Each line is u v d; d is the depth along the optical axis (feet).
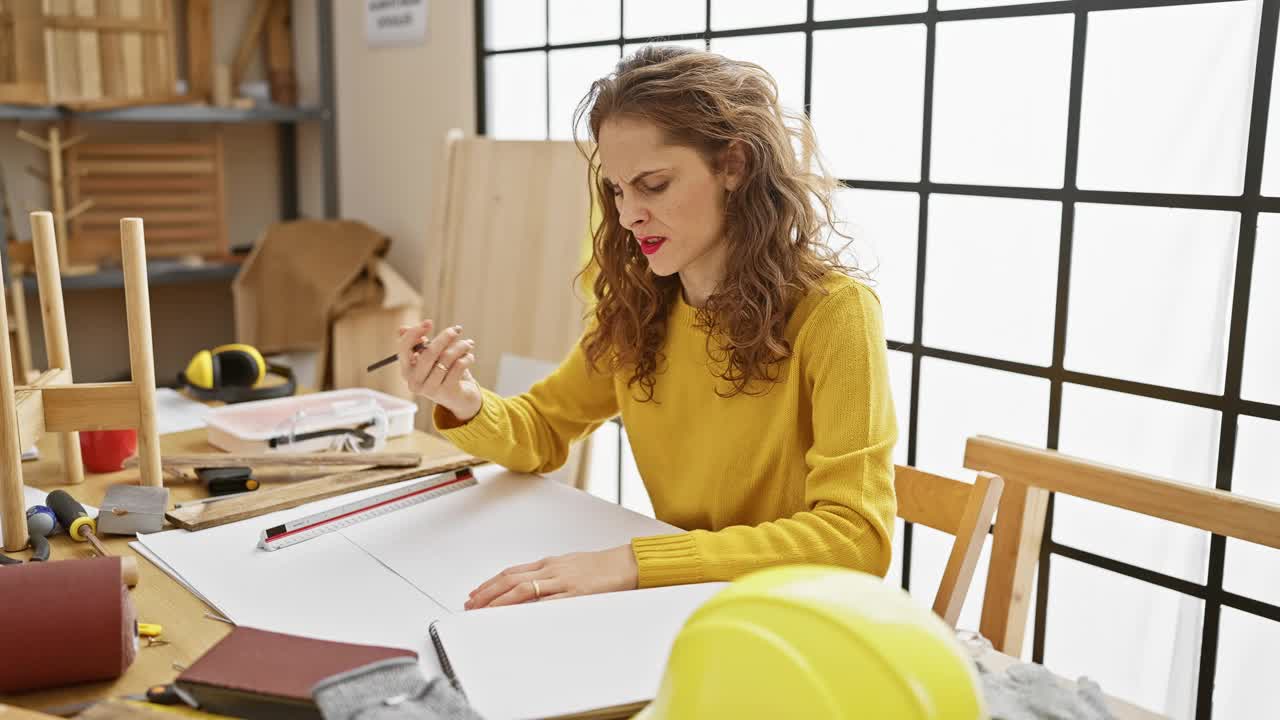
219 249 10.19
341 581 3.38
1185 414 4.81
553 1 7.91
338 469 4.44
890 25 5.73
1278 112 4.32
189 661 2.84
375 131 9.72
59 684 2.67
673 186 3.68
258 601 3.21
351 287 8.67
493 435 4.31
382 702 2.24
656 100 3.62
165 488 4.03
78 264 9.45
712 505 4.09
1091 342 5.10
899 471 4.16
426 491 4.22
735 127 3.67
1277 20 4.28
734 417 3.99
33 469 4.52
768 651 1.73
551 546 3.69
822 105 6.17
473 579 3.40
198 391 5.77
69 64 8.66
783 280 3.81
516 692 2.54
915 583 6.11
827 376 3.69
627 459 7.83
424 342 4.15
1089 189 5.01
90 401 4.00
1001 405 5.54
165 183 9.85
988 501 3.78
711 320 3.95
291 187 11.19
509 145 7.35
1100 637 5.32
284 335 8.79
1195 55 4.56
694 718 1.79
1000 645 4.32
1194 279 4.69
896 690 1.65
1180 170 4.68
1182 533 4.91
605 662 2.71
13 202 9.75
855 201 6.07
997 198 5.39
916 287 5.84
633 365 4.29
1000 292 5.45
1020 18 5.16
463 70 8.62
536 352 7.17
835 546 3.39
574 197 6.86
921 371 5.90
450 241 7.79
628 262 4.19
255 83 10.56
